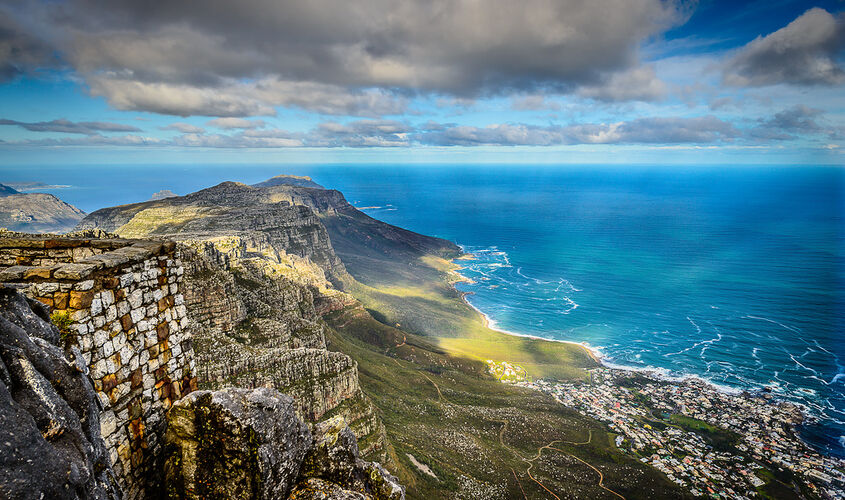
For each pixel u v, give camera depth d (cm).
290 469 1387
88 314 1266
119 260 1370
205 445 1304
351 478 1509
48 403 865
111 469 1056
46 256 1595
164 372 1573
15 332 913
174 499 1320
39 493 741
